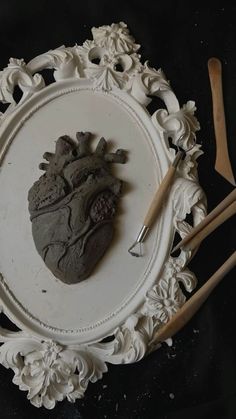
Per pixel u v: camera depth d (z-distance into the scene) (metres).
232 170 0.58
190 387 0.56
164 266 0.55
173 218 0.55
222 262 0.57
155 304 0.54
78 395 0.55
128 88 0.58
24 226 0.57
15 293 0.56
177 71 0.61
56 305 0.56
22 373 0.55
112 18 0.63
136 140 0.57
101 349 0.55
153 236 0.56
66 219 0.54
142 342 0.54
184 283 0.55
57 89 0.59
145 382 0.57
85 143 0.57
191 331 0.57
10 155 0.58
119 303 0.55
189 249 0.55
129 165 0.57
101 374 0.55
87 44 0.60
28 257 0.57
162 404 0.56
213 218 0.55
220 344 0.56
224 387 0.55
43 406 0.57
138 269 0.55
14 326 0.58
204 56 0.61
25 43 0.63
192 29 0.61
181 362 0.56
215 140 0.59
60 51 0.59
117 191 0.55
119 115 0.58
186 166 0.56
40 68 0.60
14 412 0.57
